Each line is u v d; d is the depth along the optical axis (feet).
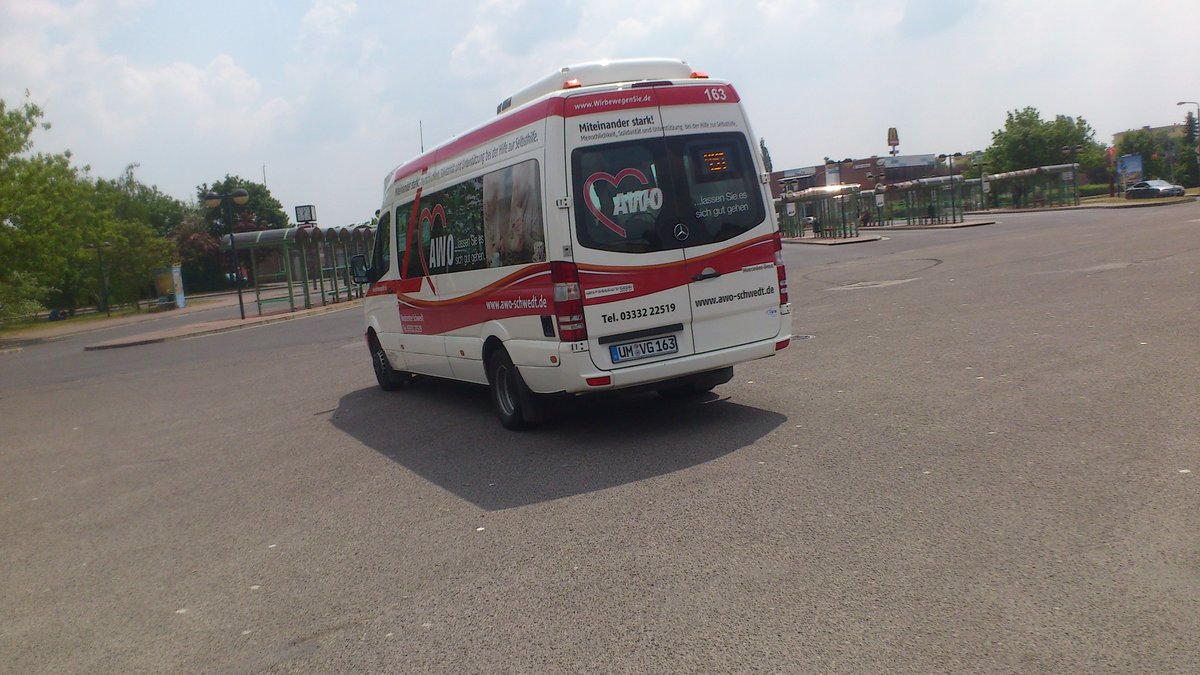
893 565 15.58
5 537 24.90
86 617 18.04
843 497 19.47
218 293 257.75
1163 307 39.22
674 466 23.65
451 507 22.49
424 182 35.19
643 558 17.30
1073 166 192.95
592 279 25.70
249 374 57.11
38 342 123.24
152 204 312.50
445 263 33.30
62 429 43.65
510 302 28.55
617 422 30.01
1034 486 18.78
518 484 23.82
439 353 35.22
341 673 14.14
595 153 25.95
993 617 13.33
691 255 26.53
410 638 15.07
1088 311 40.60
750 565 16.30
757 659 12.84
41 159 143.43
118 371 69.36
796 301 60.80
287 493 26.00
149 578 19.98
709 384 29.58
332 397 43.68
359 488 25.57
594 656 13.55
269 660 14.97
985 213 203.31
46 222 141.59
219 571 19.84
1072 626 12.83
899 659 12.39
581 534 19.16
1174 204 166.71
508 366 29.68
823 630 13.50
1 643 17.17
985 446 21.98
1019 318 41.06
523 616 15.34
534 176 26.63
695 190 26.76
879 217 198.08
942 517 17.61
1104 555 15.06
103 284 192.03
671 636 13.88
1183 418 22.49
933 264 77.92
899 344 38.11
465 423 33.24
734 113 27.68
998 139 278.05
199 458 32.65
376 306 41.65
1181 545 15.14
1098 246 74.74
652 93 26.63
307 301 116.06
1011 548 15.75
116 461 34.09
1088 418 23.40
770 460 23.02
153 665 15.37
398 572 18.33
